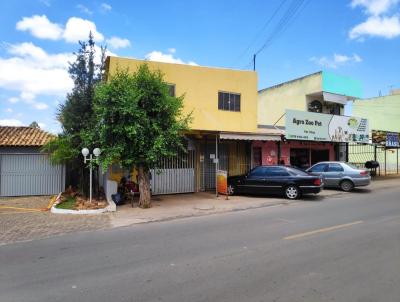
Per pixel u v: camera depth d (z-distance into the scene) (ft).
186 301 14.75
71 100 50.34
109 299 15.15
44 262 20.93
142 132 40.96
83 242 25.91
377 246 22.93
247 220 33.37
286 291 15.66
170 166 55.98
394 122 120.78
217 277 17.54
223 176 51.60
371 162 87.45
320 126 67.62
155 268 19.19
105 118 41.32
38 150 57.82
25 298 15.48
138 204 44.83
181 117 49.06
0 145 55.21
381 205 41.52
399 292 15.44
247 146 64.54
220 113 61.11
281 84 86.28
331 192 56.29
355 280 16.90
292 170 50.19
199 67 59.88
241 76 63.52
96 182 54.29
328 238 25.31
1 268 19.92
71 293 15.93
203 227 30.45
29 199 53.06
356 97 83.20
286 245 23.53
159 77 43.55
